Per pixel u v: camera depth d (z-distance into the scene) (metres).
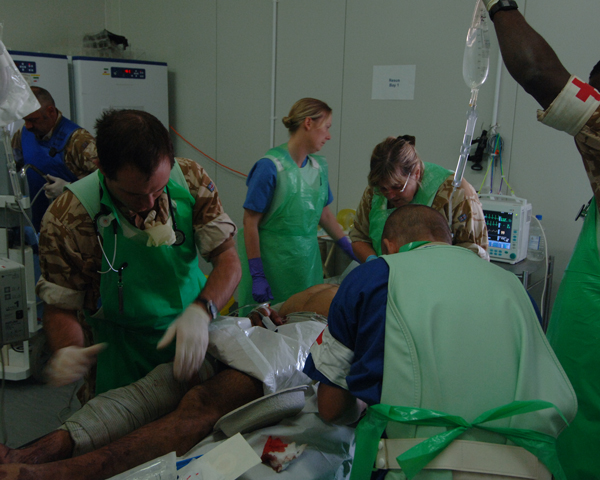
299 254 2.49
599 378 1.29
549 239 2.88
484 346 0.91
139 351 1.56
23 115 1.21
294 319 1.87
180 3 4.12
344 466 1.26
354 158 3.49
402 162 1.75
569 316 1.35
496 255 2.66
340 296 1.03
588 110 1.12
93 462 1.06
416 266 0.99
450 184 1.82
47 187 2.63
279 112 3.78
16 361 2.69
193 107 4.24
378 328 0.95
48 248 1.33
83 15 4.37
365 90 3.36
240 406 1.32
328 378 1.04
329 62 3.47
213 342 1.42
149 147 1.06
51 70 3.57
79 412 1.21
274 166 2.35
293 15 3.56
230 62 3.96
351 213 3.39
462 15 2.94
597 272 1.30
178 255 1.49
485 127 2.98
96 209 1.31
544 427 0.89
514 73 1.20
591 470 1.32
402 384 0.91
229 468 1.02
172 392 1.34
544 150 2.82
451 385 0.90
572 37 2.65
